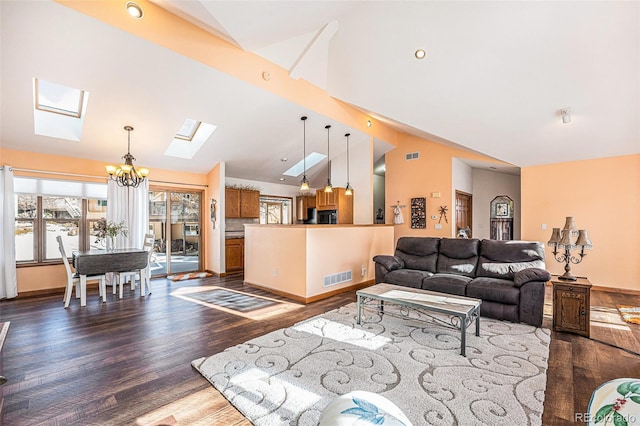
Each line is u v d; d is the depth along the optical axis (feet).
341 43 13.08
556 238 11.62
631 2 8.59
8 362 8.30
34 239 15.66
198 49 11.59
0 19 8.54
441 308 9.10
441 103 14.93
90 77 11.27
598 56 10.39
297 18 10.06
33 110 12.60
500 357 8.55
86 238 17.17
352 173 22.58
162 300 14.64
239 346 9.26
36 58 10.00
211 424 5.88
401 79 14.02
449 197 21.85
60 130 14.70
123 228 17.74
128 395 6.81
